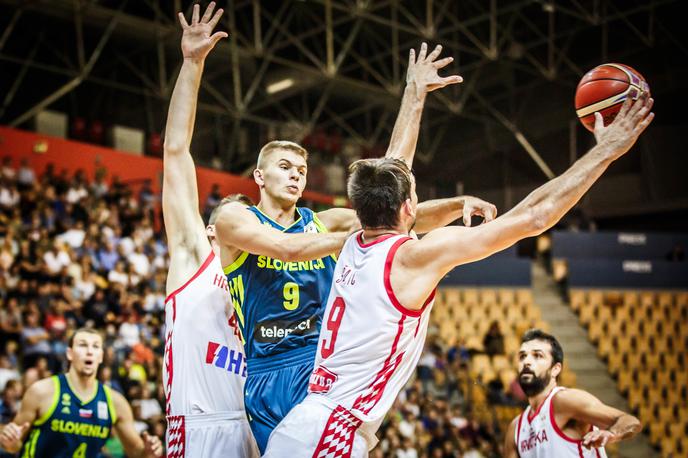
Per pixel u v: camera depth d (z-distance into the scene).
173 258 3.07
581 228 21.28
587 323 18.53
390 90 22.39
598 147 2.55
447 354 15.21
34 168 15.93
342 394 2.65
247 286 3.29
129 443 5.04
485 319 17.91
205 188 18.39
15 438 4.52
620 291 19.33
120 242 14.14
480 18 20.83
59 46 19.36
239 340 3.09
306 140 21.94
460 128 25.00
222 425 2.93
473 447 12.67
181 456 2.91
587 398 4.27
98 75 20.19
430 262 2.59
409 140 3.28
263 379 3.20
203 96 21.75
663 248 20.16
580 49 22.56
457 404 13.90
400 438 11.55
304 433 2.62
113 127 18.44
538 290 19.62
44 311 11.04
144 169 17.59
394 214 2.75
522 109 23.66
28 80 19.06
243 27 21.14
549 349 4.49
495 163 24.16
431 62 3.42
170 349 2.99
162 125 20.91
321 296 3.33
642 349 18.16
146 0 18.22
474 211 2.99
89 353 4.85
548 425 4.39
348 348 2.66
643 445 15.80
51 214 13.78
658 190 21.36
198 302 3.00
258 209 3.48
